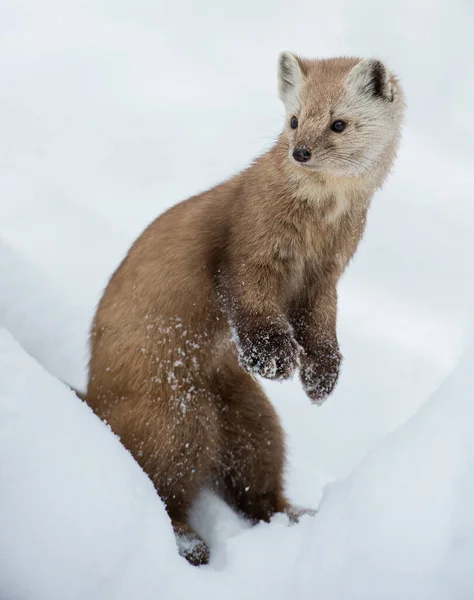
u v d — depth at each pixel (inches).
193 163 457.7
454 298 389.1
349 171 225.3
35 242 375.2
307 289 240.4
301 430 303.7
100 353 244.5
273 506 252.7
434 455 165.9
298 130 226.1
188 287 239.0
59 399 189.8
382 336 361.1
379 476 172.1
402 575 158.7
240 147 471.8
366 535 165.9
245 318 227.3
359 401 322.7
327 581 168.2
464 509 157.2
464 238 425.7
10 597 169.3
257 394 252.8
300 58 245.6
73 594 168.4
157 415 234.2
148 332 237.8
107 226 398.9
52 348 302.2
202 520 239.9
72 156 455.2
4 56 535.5
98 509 174.1
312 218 227.1
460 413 167.2
